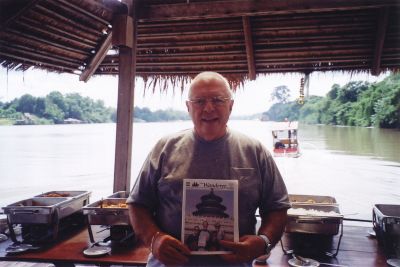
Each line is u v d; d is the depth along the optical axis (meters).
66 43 3.55
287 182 13.80
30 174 16.98
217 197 1.52
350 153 20.22
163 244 1.49
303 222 2.51
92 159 23.66
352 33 3.35
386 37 3.32
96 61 3.91
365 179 13.80
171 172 1.62
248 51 3.57
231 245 1.45
